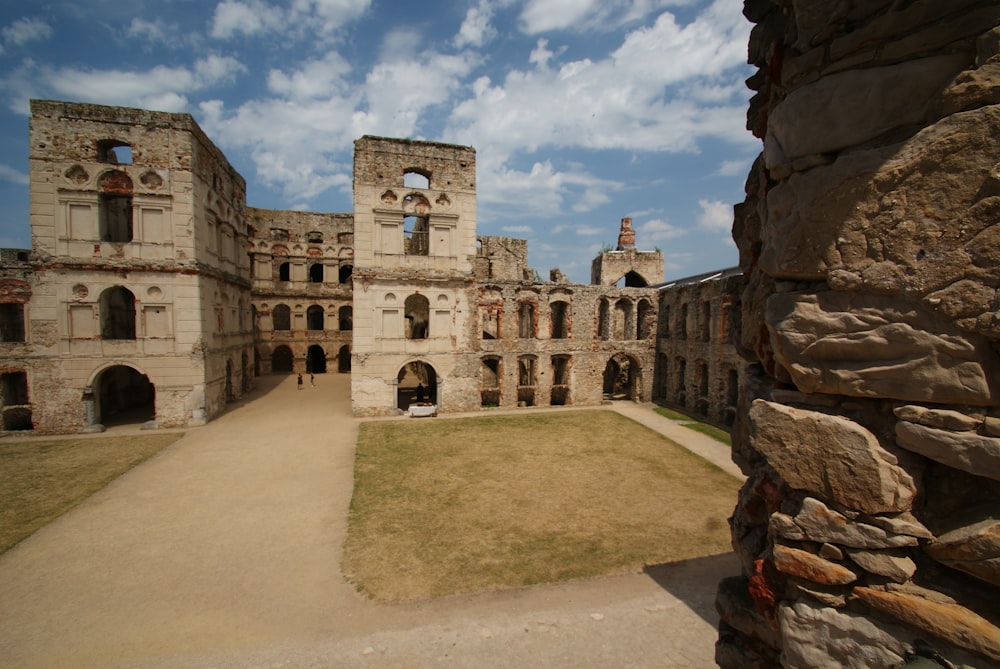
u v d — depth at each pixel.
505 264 45.75
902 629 3.53
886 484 3.57
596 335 34.84
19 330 26.81
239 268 36.09
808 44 4.02
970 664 3.21
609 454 21.92
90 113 24.92
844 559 3.81
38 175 24.36
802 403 4.22
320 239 49.47
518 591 11.06
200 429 26.08
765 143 4.50
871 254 3.62
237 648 9.25
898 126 3.51
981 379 3.18
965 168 3.20
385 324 30.45
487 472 19.36
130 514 15.18
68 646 9.32
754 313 5.36
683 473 19.31
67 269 24.86
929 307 3.36
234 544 13.28
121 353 25.62
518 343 33.16
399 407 33.38
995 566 3.15
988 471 3.13
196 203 26.66
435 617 10.13
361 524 14.53
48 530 14.05
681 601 10.61
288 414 30.17
